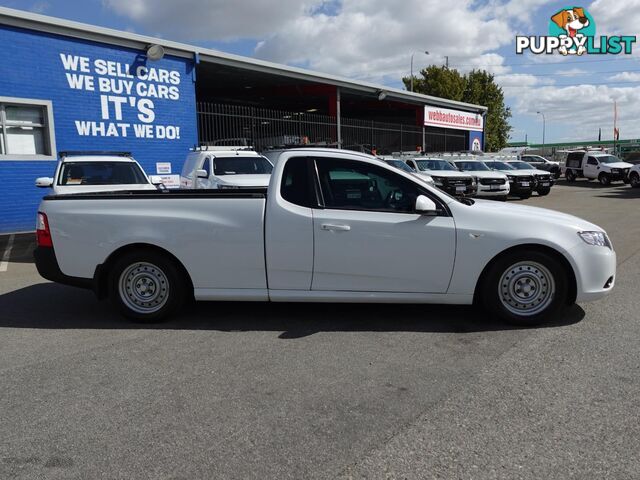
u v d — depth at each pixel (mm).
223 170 12516
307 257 5254
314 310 5938
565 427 3311
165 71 16344
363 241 5188
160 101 16266
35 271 8648
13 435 3324
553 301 5172
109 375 4234
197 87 26016
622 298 6242
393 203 5277
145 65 15781
